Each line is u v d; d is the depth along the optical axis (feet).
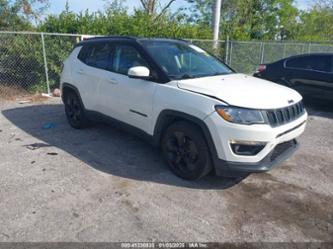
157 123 12.21
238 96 10.46
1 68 26.89
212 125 10.29
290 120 11.22
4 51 26.61
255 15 73.72
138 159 13.91
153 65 12.49
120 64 14.24
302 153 15.34
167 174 12.44
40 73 28.50
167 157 12.38
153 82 12.32
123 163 13.44
